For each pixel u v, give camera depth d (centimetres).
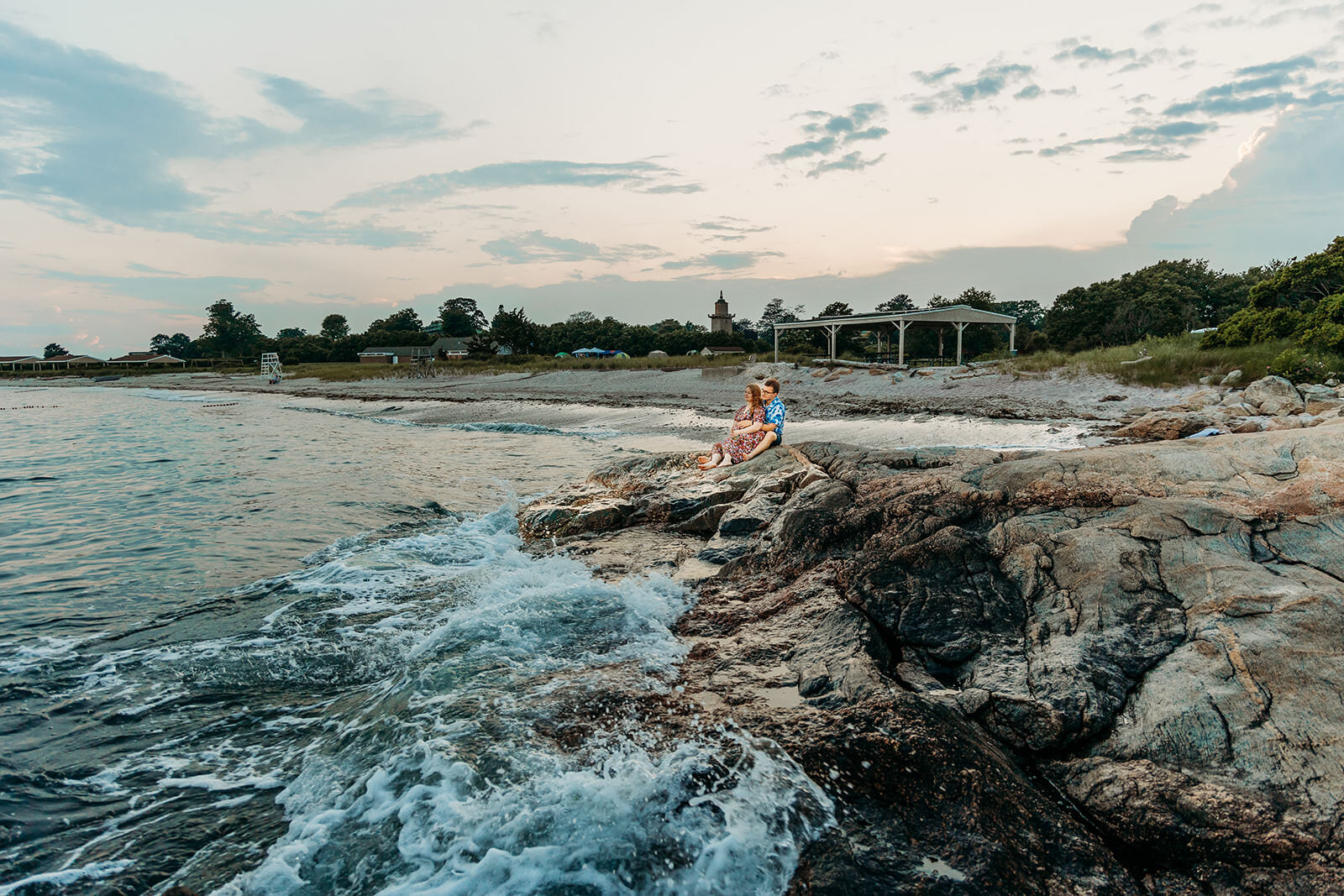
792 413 2105
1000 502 548
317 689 453
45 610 582
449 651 469
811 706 381
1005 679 394
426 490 1104
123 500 1025
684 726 360
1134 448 588
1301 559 414
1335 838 270
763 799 305
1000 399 2170
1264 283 2542
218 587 638
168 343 16725
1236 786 298
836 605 489
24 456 1500
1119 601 416
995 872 271
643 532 816
